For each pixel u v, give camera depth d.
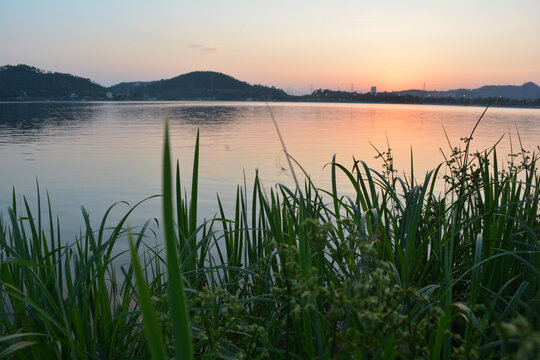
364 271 1.17
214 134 25.19
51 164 12.01
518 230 2.02
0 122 37.94
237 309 1.11
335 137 23.05
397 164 11.98
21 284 1.65
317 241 1.02
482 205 2.13
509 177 2.15
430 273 1.97
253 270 1.75
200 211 6.36
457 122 43.94
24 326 1.38
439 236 1.97
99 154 14.57
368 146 17.84
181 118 48.78
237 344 1.44
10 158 13.40
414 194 1.85
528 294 1.62
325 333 1.23
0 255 1.43
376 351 0.90
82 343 1.36
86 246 1.68
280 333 1.33
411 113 78.69
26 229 5.16
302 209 1.09
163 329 0.96
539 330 1.19
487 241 1.74
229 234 2.22
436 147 17.39
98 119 44.94
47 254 1.63
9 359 1.39
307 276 1.04
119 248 3.90
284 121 43.25
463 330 1.58
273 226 1.62
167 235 0.56
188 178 9.62
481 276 1.71
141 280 0.55
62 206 6.75
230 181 9.19
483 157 2.25
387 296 0.92
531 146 17.55
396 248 1.71
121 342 1.50
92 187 8.55
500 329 0.61
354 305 0.82
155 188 8.47
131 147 17.02
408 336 0.86
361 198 1.90
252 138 22.16
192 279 1.90
